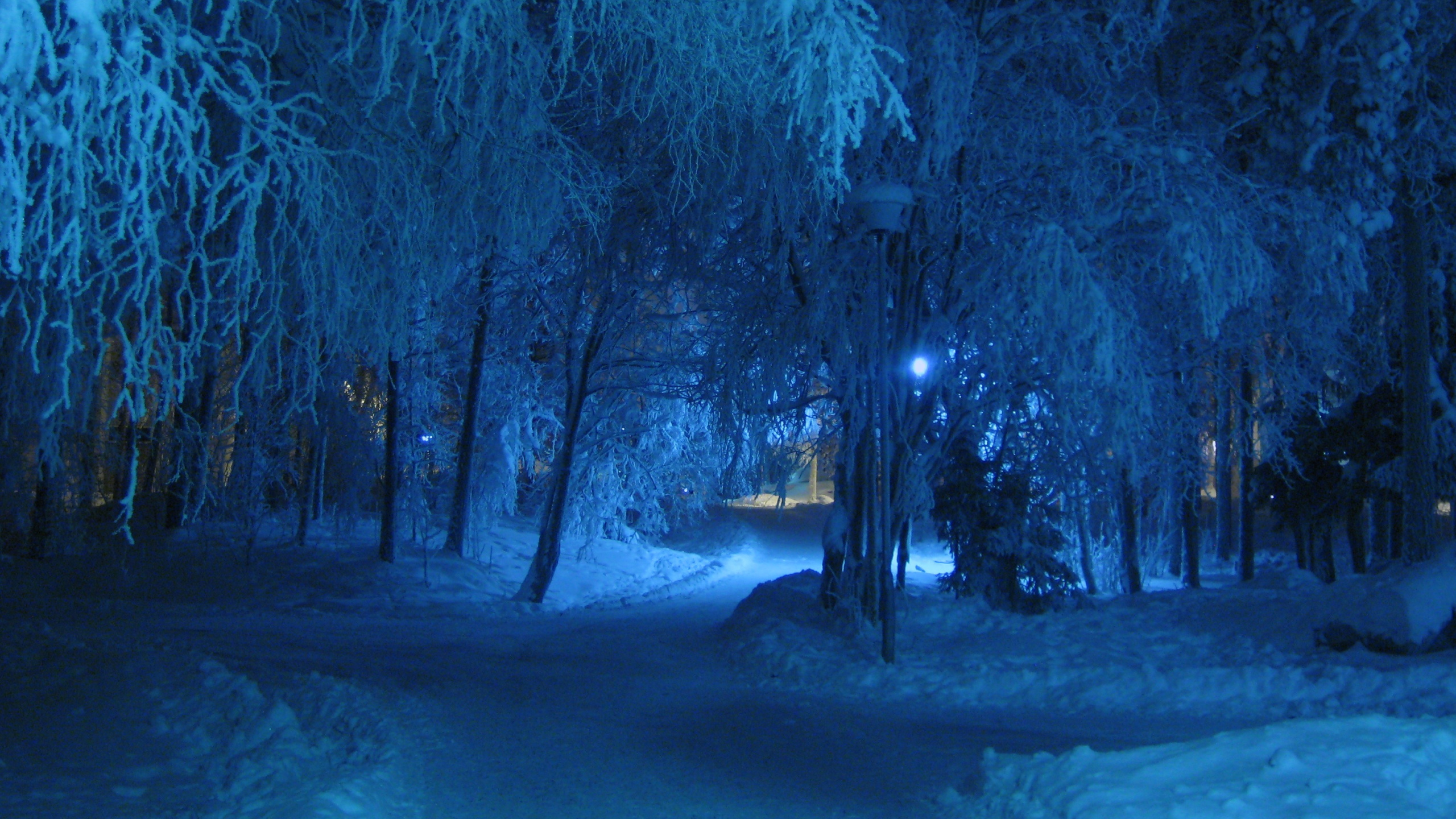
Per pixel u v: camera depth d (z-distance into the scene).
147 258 5.88
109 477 23.83
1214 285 11.29
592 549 27.34
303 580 21.36
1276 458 16.92
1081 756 5.64
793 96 7.17
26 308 6.09
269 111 5.88
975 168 12.55
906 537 15.52
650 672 11.88
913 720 9.00
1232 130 13.78
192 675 8.28
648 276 15.95
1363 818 4.24
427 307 9.96
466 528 24.55
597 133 11.92
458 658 12.64
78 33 4.88
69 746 6.34
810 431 16.22
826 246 12.54
